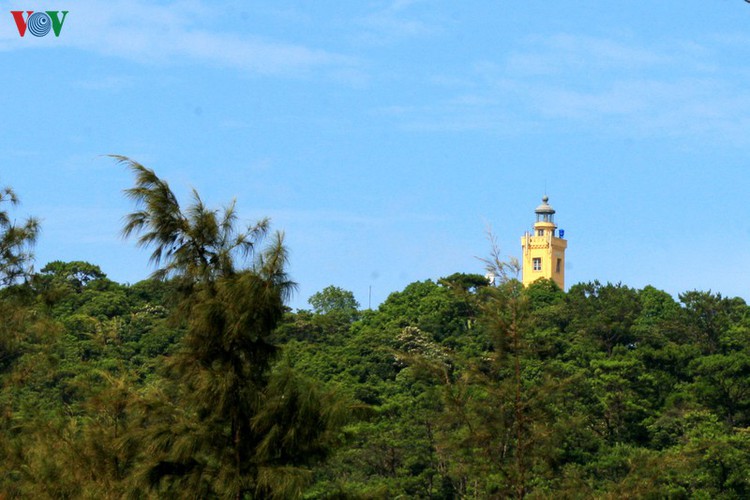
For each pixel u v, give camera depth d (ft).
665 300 642.22
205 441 96.32
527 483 115.24
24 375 139.74
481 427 116.88
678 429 407.23
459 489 293.84
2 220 145.59
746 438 355.36
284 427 97.81
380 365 499.10
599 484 228.22
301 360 496.23
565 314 584.40
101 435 108.37
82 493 104.27
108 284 622.95
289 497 94.07
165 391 105.09
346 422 100.01
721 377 435.12
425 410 346.95
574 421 120.57
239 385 99.09
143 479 96.32
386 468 345.72
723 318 552.41
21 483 112.16
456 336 563.48
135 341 512.63
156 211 101.24
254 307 97.91
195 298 100.83
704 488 325.01
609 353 535.60
